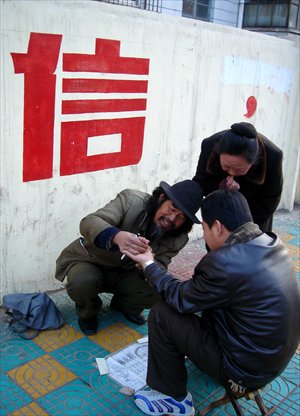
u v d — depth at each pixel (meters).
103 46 3.14
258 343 1.97
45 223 3.16
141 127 3.63
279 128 5.40
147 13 3.39
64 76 2.97
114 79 3.29
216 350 2.13
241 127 2.32
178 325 2.16
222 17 7.03
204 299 2.01
